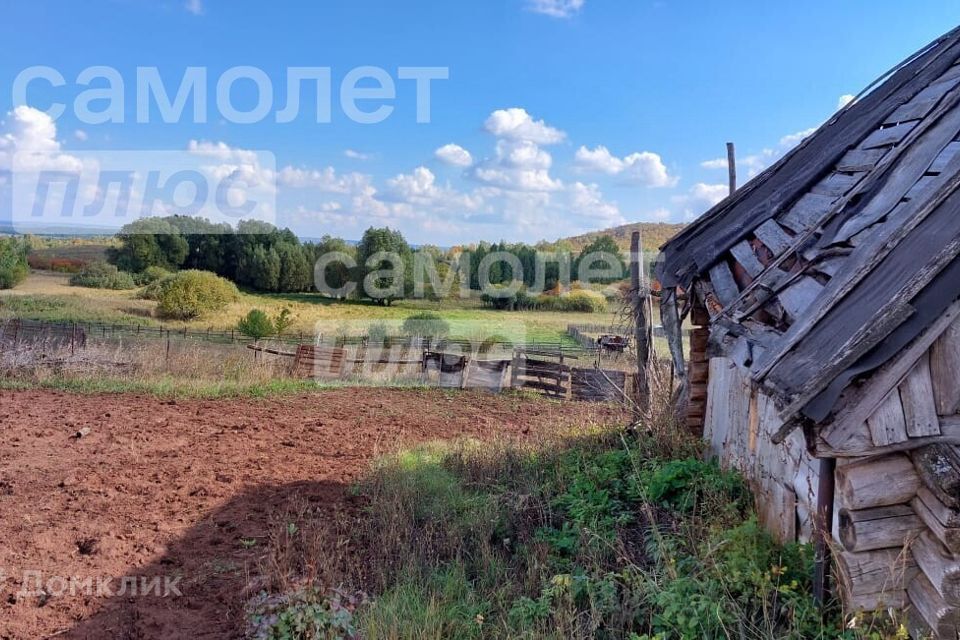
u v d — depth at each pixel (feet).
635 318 30.14
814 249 17.22
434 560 19.03
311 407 46.29
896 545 11.44
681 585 13.70
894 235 13.34
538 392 56.85
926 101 19.88
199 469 29.45
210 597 17.16
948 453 10.91
